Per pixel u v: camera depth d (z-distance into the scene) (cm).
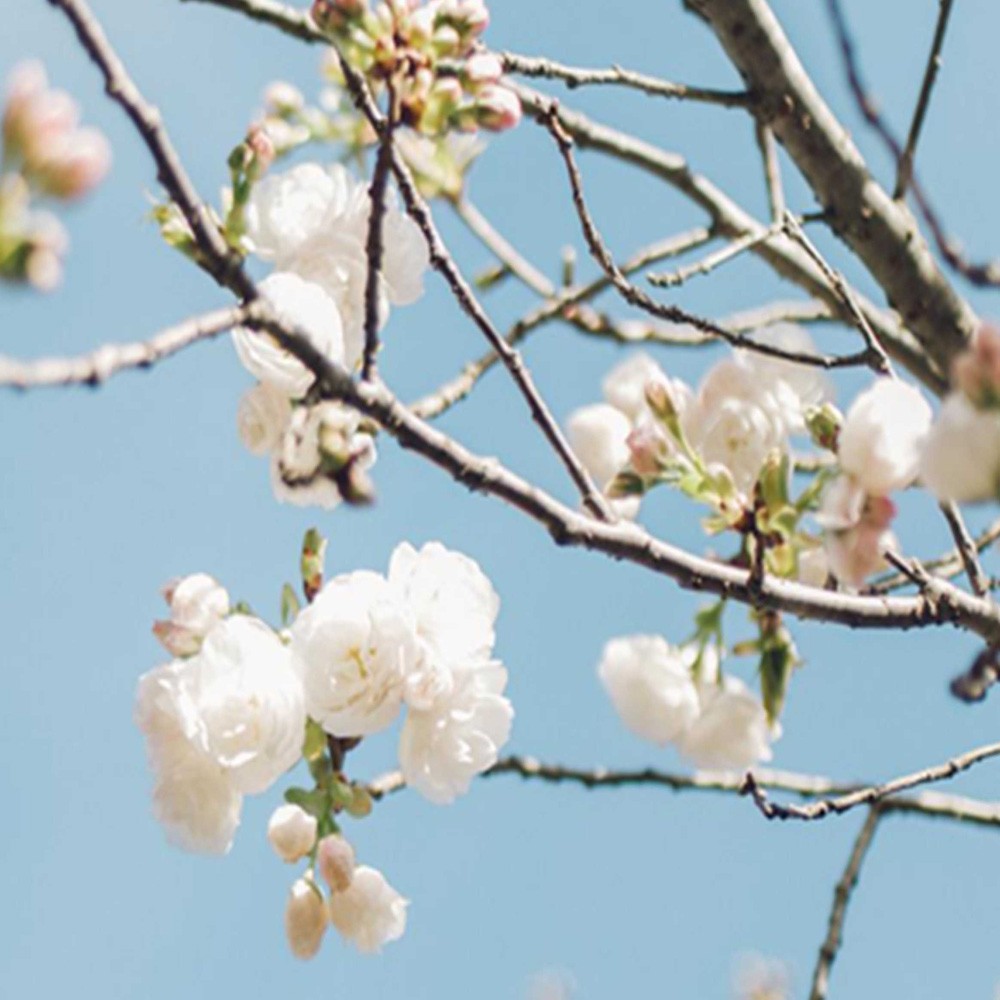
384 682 145
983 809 170
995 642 147
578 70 159
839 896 168
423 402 168
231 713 144
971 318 168
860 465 143
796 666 159
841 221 167
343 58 140
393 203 148
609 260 149
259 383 145
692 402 153
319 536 148
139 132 133
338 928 146
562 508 142
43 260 123
